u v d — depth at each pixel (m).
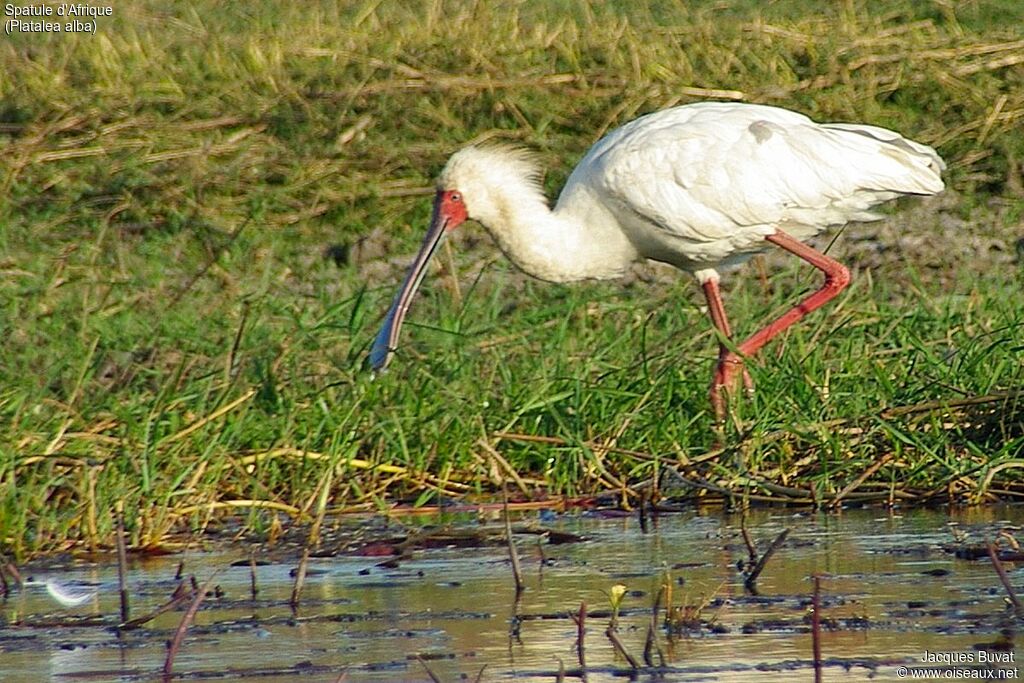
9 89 22.11
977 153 20.16
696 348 14.08
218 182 19.70
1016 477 11.89
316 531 11.01
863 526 11.07
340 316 15.38
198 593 8.43
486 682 7.88
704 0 24.58
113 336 14.73
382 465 12.33
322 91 21.11
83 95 21.59
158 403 12.46
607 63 21.48
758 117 13.33
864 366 13.02
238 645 8.62
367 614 9.15
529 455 12.61
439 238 13.41
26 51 23.47
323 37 23.11
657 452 12.35
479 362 13.65
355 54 22.00
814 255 13.21
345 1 25.36
